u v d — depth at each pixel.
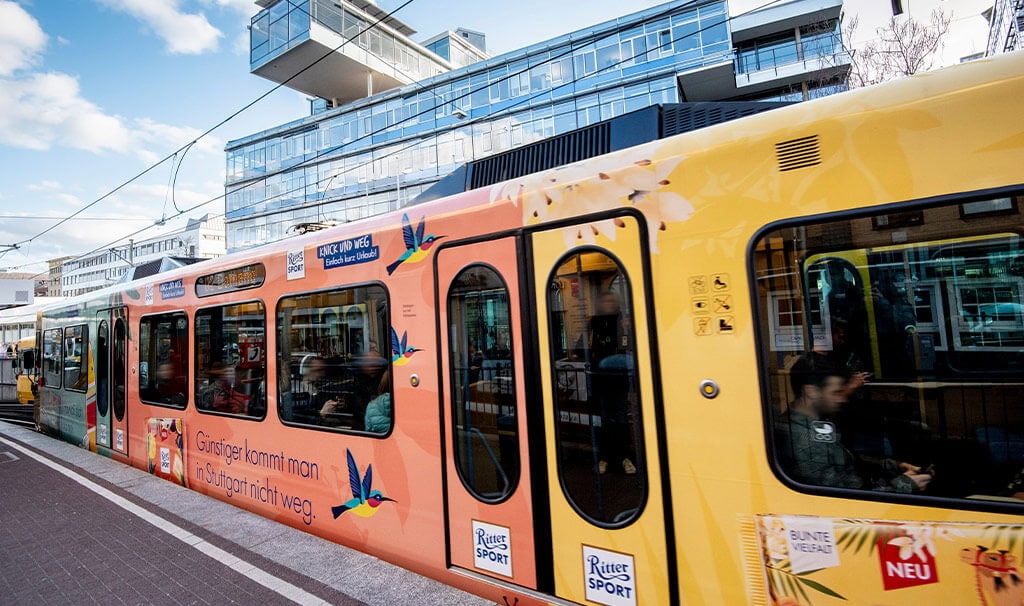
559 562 2.79
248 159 38.75
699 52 24.05
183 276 5.99
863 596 2.02
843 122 2.17
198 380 5.68
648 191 2.58
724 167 2.40
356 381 3.97
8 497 5.98
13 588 3.81
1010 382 1.88
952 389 1.96
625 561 2.55
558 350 2.83
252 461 4.92
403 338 3.63
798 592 2.13
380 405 3.78
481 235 3.21
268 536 4.39
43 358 10.14
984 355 1.91
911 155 2.04
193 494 5.67
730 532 2.28
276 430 4.65
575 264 2.80
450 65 43.84
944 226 1.97
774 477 2.19
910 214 2.02
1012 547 1.80
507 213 3.11
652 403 2.48
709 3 23.89
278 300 4.67
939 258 1.98
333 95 39.53
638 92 25.14
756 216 2.30
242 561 3.97
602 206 2.72
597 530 2.64
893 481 2.02
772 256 2.26
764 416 2.22
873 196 2.09
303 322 4.43
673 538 2.41
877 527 2.01
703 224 2.42
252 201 38.31
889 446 2.03
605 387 2.65
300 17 32.41
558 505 2.79
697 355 2.39
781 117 2.32
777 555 2.18
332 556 3.92
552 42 27.25
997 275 1.89
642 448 2.51
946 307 1.97
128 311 7.07
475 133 29.58
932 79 2.05
